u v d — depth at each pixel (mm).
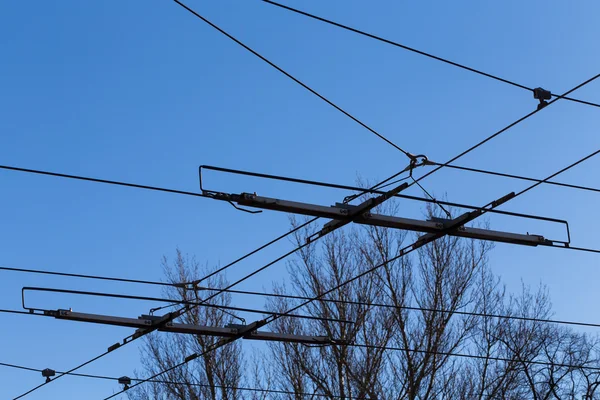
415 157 13867
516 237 15078
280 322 28984
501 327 29000
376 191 13719
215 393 28609
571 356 31500
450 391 27125
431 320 27906
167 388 28906
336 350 27609
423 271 28750
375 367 27156
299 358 27969
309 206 13359
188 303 16484
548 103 13859
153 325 16531
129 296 15734
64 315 15727
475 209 14430
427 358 27094
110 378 20109
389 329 27719
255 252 15633
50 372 19688
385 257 28703
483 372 28031
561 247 15555
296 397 27516
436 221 14539
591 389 31203
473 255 29141
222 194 12797
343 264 28844
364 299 28141
